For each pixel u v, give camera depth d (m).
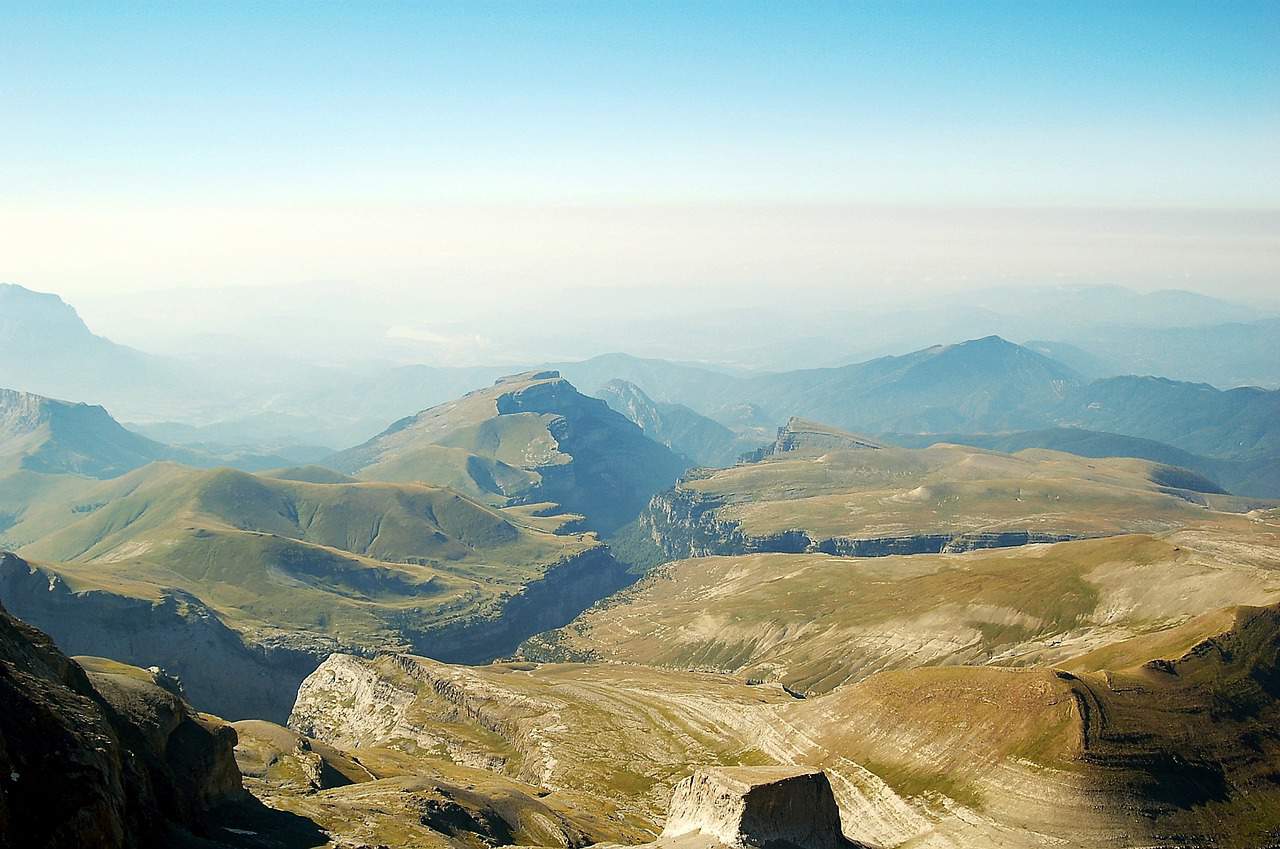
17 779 82.94
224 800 131.38
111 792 91.50
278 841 125.06
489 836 165.50
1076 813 162.75
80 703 100.06
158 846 101.88
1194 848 158.38
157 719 127.19
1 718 87.12
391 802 162.00
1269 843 161.12
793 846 150.38
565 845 174.50
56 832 82.06
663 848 147.12
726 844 146.25
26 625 111.12
